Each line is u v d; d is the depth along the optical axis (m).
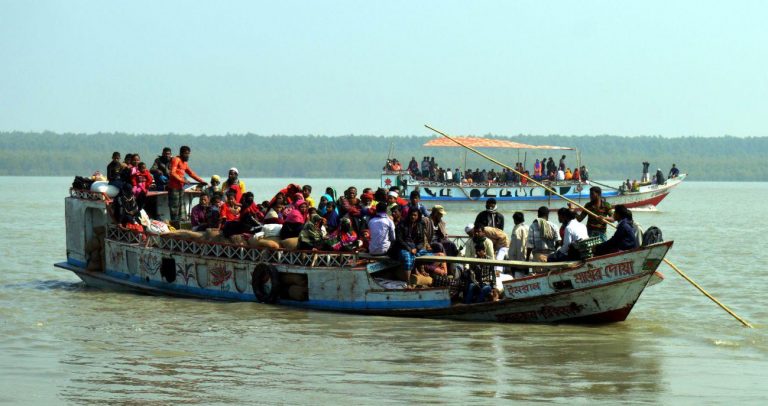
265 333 60.00
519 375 49.38
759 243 134.38
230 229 72.44
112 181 79.44
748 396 45.72
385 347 55.97
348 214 72.75
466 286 65.56
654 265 59.12
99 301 72.81
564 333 60.53
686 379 49.00
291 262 68.62
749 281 88.75
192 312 67.38
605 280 60.31
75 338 58.38
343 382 47.59
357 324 62.88
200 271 73.38
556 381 48.19
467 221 178.62
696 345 57.69
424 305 64.12
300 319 64.62
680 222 190.88
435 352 54.66
